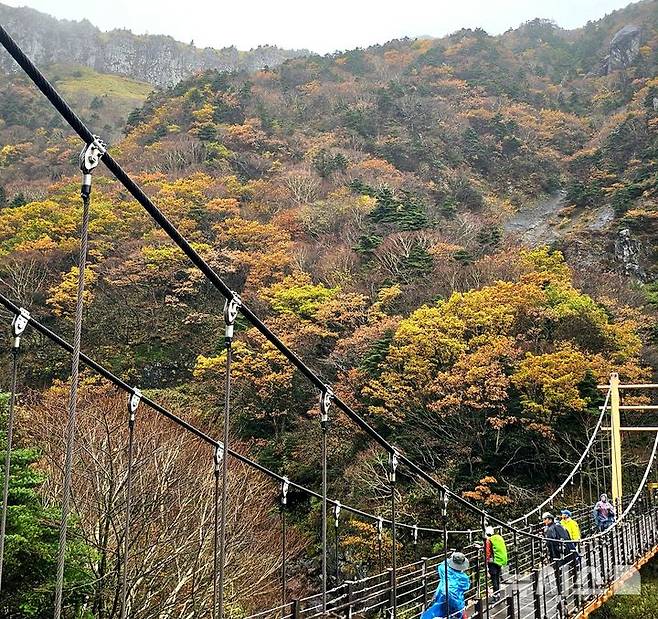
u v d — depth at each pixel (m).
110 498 12.56
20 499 10.92
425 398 25.64
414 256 37.06
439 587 8.23
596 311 28.56
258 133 64.38
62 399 20.98
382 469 24.05
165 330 36.34
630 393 26.12
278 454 27.78
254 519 18.69
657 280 43.38
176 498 14.71
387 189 48.22
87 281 36.62
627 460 25.62
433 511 23.16
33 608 9.79
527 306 28.27
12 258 38.28
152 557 12.38
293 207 48.75
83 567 11.12
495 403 24.75
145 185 50.53
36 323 5.97
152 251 38.97
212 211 45.62
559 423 25.16
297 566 21.33
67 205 44.84
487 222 52.31
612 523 15.78
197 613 12.81
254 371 29.38
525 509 23.03
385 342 27.58
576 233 52.31
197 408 28.84
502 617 10.66
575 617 11.75
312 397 29.03
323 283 37.34
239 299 5.09
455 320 26.39
